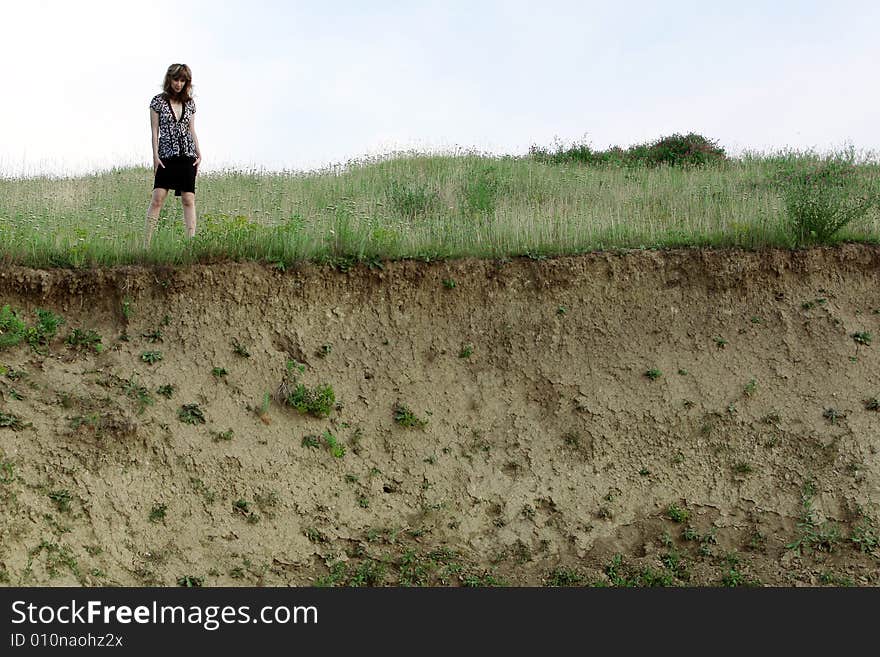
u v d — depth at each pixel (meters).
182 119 8.43
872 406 8.14
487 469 7.47
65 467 6.20
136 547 6.03
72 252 7.80
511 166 17.50
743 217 10.34
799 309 8.94
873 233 9.83
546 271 8.84
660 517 7.30
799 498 7.47
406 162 18.16
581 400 8.08
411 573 6.45
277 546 6.43
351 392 7.74
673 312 8.83
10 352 6.97
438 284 8.59
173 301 7.72
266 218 10.81
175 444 6.73
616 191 14.34
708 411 8.10
